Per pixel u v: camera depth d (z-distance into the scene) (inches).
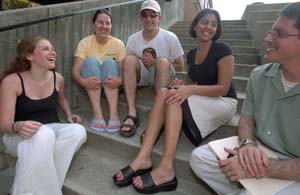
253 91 53.6
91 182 64.8
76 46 95.9
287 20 44.4
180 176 66.6
